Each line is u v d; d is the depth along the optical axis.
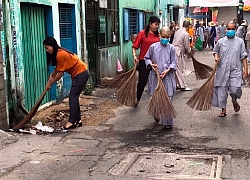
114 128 6.92
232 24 7.17
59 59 6.66
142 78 8.43
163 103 6.38
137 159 5.33
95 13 11.24
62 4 9.38
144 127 6.95
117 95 7.35
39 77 8.36
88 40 10.74
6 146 5.96
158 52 6.71
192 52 10.80
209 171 4.84
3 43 6.61
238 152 5.49
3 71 6.51
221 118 7.39
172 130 6.70
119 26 13.45
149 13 17.95
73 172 4.89
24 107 7.43
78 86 6.90
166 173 4.80
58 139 6.29
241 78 7.34
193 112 7.93
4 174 4.89
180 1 25.55
